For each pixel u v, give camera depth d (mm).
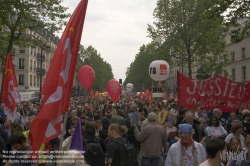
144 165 7969
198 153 5402
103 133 8570
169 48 39562
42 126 4281
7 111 10242
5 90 10367
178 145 5465
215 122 8617
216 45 37219
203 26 36750
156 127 7977
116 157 6199
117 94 17844
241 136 7203
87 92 84688
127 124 12469
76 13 4727
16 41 23766
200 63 41188
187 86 11289
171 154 5477
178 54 42000
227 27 18516
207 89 11375
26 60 65125
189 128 5340
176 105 15523
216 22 18594
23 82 64812
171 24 38344
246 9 17344
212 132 8547
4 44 28562
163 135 8078
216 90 11469
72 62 4664
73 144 5344
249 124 9898
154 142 7895
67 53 4598
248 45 46625
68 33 4625
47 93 4391
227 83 11508
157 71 18234
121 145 6262
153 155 7855
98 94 48938
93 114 16656
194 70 68875
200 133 7691
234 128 7176
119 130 6477
